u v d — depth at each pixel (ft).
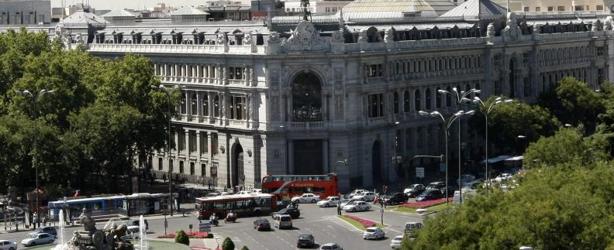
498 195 593.83
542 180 649.20
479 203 583.58
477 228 558.56
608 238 541.34
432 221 578.66
